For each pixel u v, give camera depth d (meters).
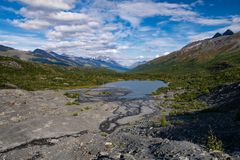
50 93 82.31
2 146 28.25
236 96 51.34
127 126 42.19
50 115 45.88
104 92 94.44
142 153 23.28
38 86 107.25
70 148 27.34
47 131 34.91
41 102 59.00
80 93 92.00
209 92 71.38
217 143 22.53
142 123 43.09
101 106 61.41
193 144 23.84
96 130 39.69
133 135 32.28
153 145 25.38
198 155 19.97
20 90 73.81
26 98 62.44
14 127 35.16
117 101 73.50
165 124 37.44
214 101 59.00
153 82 164.25
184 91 90.88
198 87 95.56
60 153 25.69
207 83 107.94
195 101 66.19
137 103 69.56
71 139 30.50
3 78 116.81
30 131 33.78
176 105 61.16
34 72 165.88
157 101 72.88
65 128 37.75
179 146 22.94
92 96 84.81
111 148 26.80
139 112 56.34
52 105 57.31
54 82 131.38
